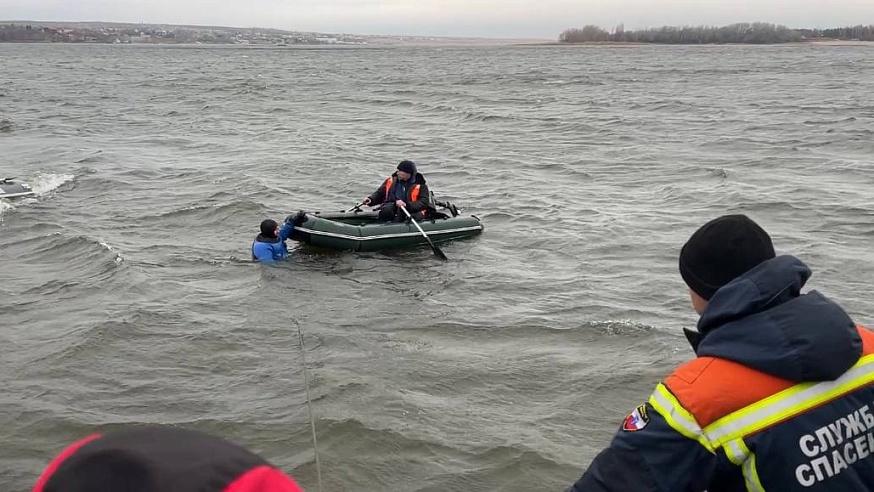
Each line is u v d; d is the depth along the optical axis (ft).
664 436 6.49
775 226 42.37
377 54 495.00
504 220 44.57
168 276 33.06
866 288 31.14
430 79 199.93
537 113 110.32
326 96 145.28
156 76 214.07
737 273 7.06
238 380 22.72
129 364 23.75
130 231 41.37
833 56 367.25
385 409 20.71
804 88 155.43
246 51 583.99
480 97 140.56
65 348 24.61
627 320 27.66
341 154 70.69
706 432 6.40
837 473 6.33
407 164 39.19
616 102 126.82
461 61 347.77
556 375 23.04
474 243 39.45
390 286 32.22
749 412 6.36
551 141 81.35
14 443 19.15
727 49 554.05
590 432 19.81
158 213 45.37
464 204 49.37
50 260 35.22
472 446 18.95
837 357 6.36
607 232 41.34
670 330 26.61
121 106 121.90
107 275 32.55
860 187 52.95
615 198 51.24
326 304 29.73
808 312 6.50
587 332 26.61
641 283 32.35
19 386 22.11
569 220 44.39
